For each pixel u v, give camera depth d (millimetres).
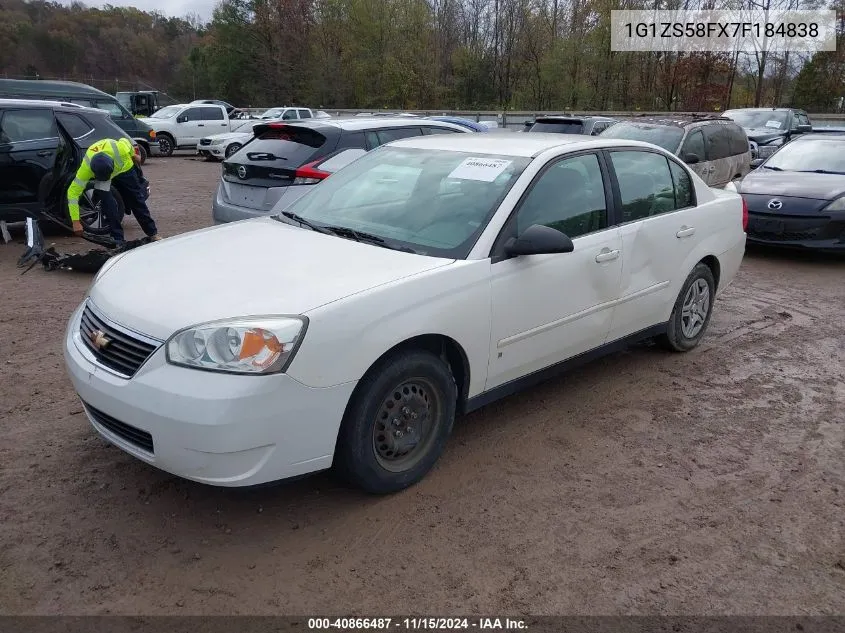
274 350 2842
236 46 52781
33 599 2727
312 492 3486
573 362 4391
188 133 25531
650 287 4781
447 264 3498
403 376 3295
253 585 2842
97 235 8344
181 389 2811
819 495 3613
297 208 4512
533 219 3914
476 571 2959
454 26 47375
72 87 19234
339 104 48969
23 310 6238
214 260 3559
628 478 3721
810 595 2879
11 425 4082
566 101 41531
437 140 4746
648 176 4844
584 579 2934
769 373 5246
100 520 3223
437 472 3711
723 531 3287
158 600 2744
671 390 4875
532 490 3574
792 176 9539
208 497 3420
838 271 8672
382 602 2771
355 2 47500
